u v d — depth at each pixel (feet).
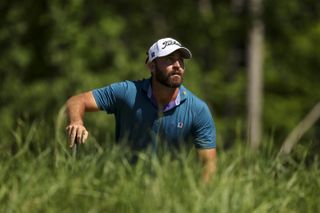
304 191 45.96
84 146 47.85
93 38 202.80
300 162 49.29
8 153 47.01
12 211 39.93
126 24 211.61
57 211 40.40
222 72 229.66
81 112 50.39
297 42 238.68
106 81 195.83
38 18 204.54
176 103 50.80
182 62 50.37
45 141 49.03
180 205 39.27
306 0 228.02
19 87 201.87
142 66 201.05
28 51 203.62
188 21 211.41
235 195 40.45
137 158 49.78
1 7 207.72
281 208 42.50
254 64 209.46
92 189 42.34
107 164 44.29
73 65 197.57
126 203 40.88
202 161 50.85
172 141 51.37
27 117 51.96
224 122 215.51
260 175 45.91
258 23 207.10
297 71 246.88
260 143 51.57
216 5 220.84
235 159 46.26
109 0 209.56
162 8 213.25
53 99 196.95
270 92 247.50
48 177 43.34
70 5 201.77
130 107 51.11
